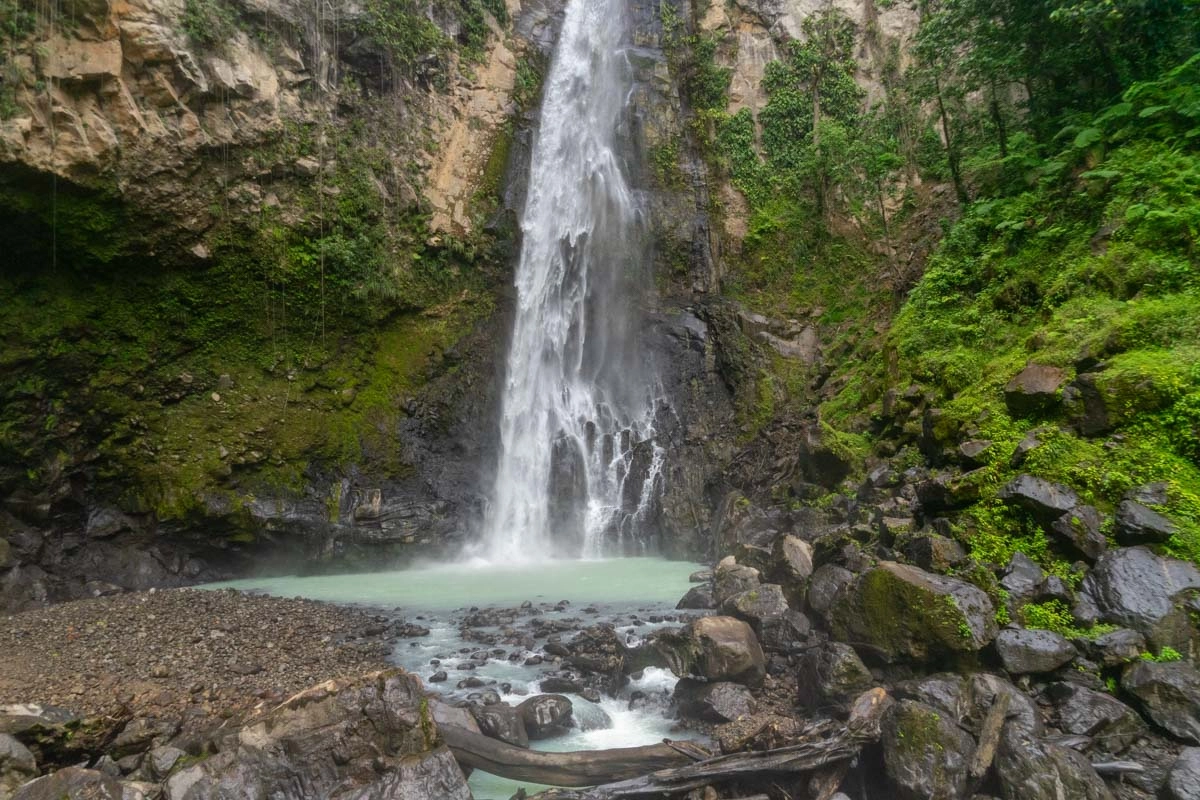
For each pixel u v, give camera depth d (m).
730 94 21.81
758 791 5.94
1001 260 11.95
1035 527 7.57
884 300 17.56
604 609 10.77
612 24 22.58
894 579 6.88
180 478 14.16
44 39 11.88
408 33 18.14
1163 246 9.36
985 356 10.88
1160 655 6.15
